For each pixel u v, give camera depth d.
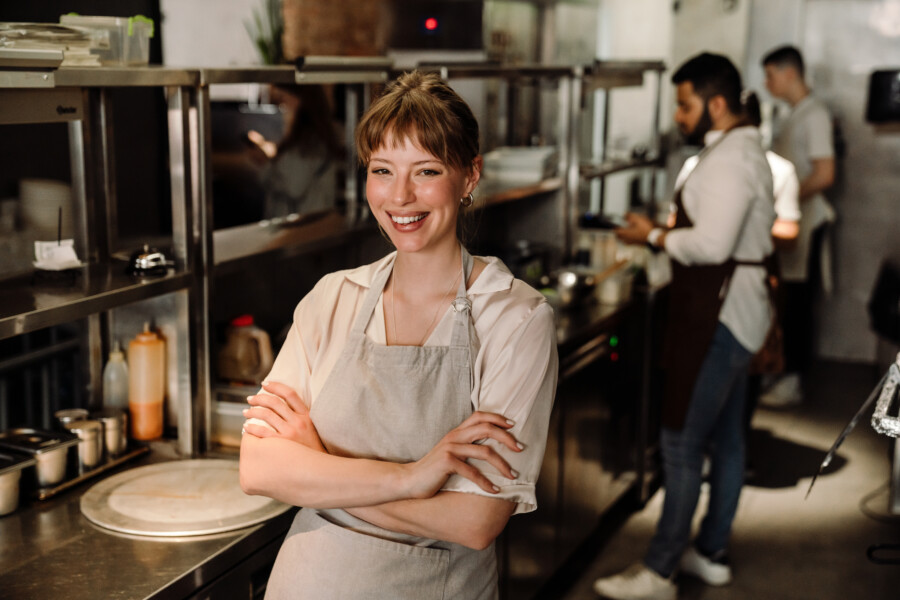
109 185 2.21
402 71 2.79
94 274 2.02
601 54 5.58
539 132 4.16
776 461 4.38
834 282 5.92
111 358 2.21
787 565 3.40
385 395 1.49
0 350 3.11
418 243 1.44
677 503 3.06
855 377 5.64
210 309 2.14
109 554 1.68
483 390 1.48
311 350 1.59
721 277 3.00
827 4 5.58
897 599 3.16
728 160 2.96
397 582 1.50
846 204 5.79
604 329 3.34
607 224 4.05
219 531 1.77
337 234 2.57
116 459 2.10
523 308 1.50
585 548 3.51
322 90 3.67
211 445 2.21
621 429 3.64
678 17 5.62
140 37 2.00
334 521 1.55
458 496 1.42
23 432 2.03
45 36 1.72
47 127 3.43
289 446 1.48
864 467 4.31
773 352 3.25
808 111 4.93
